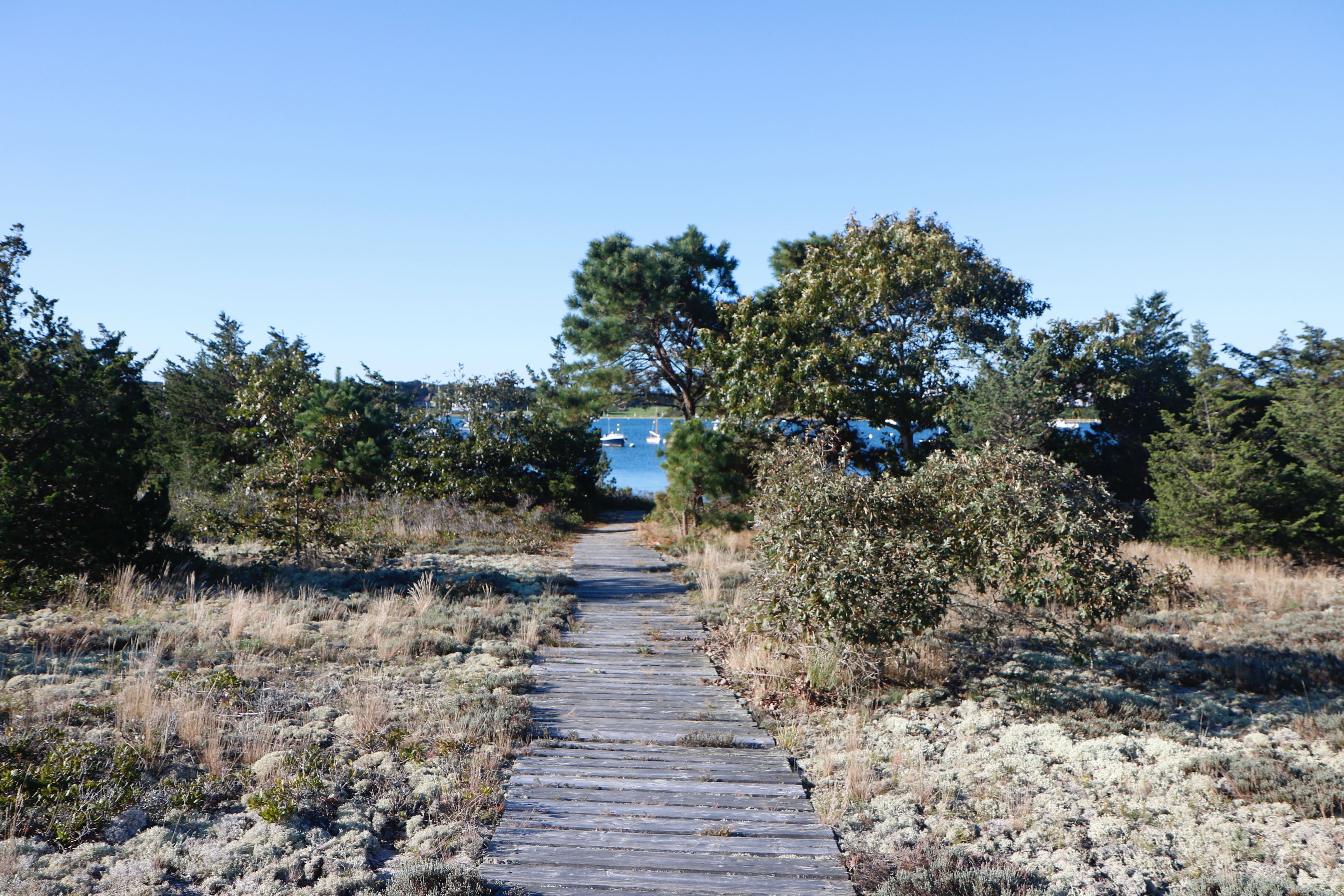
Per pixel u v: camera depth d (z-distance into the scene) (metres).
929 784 6.00
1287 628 10.73
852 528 8.47
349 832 5.07
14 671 7.35
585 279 27.30
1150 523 17.12
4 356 11.38
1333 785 5.82
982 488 8.45
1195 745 6.90
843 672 8.30
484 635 10.24
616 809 5.53
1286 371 18.33
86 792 5.18
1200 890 4.55
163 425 24.27
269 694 7.41
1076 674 8.98
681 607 12.61
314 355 27.94
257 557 14.66
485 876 4.60
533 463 26.34
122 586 10.51
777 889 4.52
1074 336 19.14
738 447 20.36
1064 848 5.10
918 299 19.91
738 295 28.42
